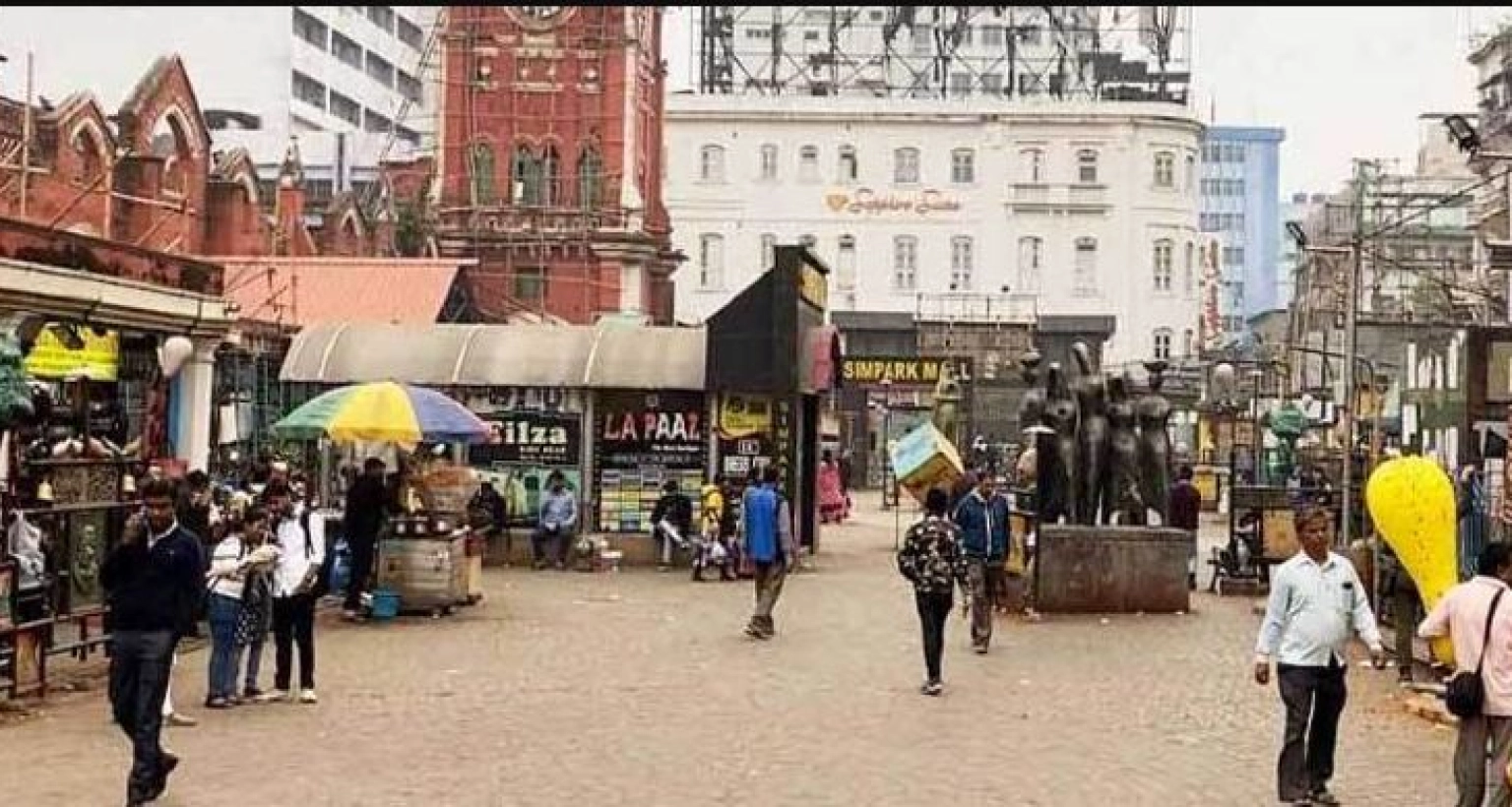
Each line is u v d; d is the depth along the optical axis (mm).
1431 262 48688
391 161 76812
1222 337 98562
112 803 11242
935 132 90938
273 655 18312
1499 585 10742
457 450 30844
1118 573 23734
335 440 23312
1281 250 147875
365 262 43438
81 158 36719
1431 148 73062
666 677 17328
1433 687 16594
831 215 91250
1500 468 19453
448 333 32000
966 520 19547
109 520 16906
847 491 56000
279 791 11719
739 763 12953
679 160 91688
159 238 40406
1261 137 148000
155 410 24594
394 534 22594
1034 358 26141
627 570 30109
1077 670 18234
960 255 90938
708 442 31000
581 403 31031
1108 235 90062
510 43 60188
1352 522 25047
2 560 14984
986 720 14992
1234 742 14102
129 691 11125
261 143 87750
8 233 19766
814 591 26531
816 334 32188
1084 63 95500
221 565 15156
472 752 13250
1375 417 26000
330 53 104062
